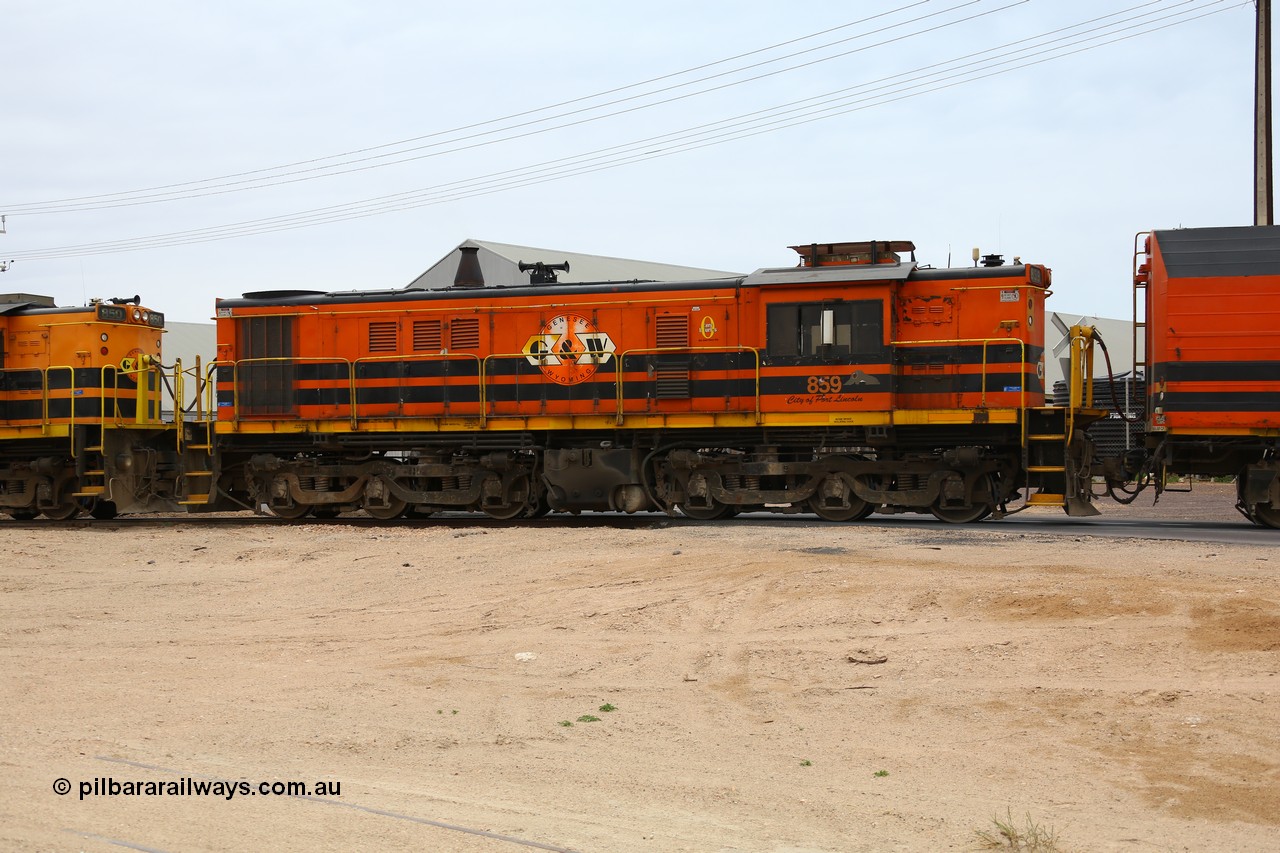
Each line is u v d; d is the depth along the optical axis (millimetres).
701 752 7816
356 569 15500
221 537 19297
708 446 20203
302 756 7762
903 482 19094
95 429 23125
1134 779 7145
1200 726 7969
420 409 21172
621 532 17453
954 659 9750
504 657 10641
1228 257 18609
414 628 12070
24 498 23578
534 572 14219
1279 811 6590
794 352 19266
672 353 19922
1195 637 9773
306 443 21938
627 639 11078
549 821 6465
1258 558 13492
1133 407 21234
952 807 6742
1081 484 18656
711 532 17000
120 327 23469
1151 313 19250
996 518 19484
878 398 18797
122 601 14125
